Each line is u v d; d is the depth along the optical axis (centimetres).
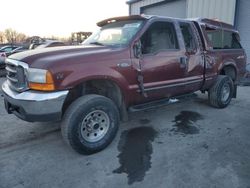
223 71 556
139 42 360
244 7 954
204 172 287
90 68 309
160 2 1342
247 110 532
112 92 363
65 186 263
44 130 414
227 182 267
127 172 289
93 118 324
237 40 578
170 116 490
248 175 280
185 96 464
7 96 320
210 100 531
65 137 309
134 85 360
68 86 293
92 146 324
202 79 469
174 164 305
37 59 297
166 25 404
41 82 285
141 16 378
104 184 266
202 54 460
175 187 260
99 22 437
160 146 355
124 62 341
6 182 269
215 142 368
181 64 418
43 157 324
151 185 263
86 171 291
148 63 370
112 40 386
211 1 1045
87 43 412
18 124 441
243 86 801
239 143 364
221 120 466
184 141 372
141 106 391
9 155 329
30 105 285
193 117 484
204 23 476
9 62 331
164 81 399
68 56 303
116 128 349
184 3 1203
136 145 359
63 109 331
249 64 884
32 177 279
